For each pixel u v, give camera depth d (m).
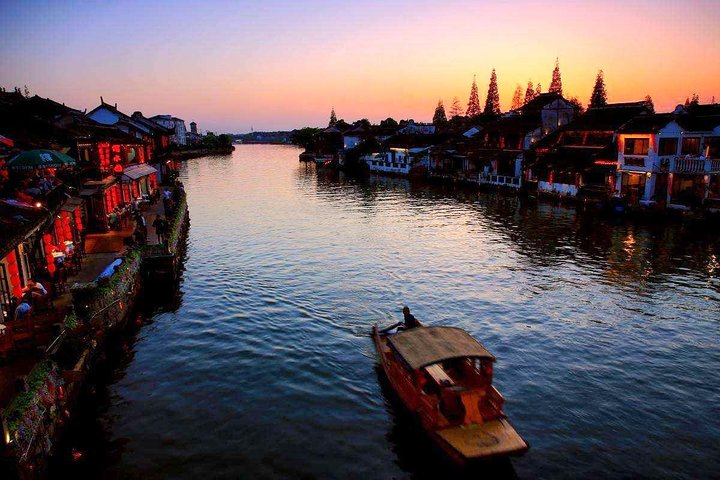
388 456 12.86
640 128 44.00
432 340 14.00
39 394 11.87
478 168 72.12
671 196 43.09
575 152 53.62
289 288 25.81
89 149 35.44
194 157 165.25
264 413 14.72
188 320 21.83
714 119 41.19
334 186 76.94
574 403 15.04
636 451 12.85
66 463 12.64
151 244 28.22
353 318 21.69
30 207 18.28
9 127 29.45
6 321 15.71
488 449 11.48
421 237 38.00
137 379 16.81
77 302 17.39
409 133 104.44
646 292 24.47
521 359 17.78
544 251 32.88
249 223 45.31
